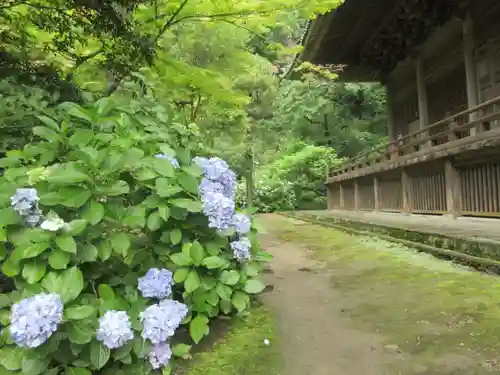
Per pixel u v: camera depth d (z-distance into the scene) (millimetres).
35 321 1565
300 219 13633
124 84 4188
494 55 10484
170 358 2139
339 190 18859
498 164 7762
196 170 2541
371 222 9516
